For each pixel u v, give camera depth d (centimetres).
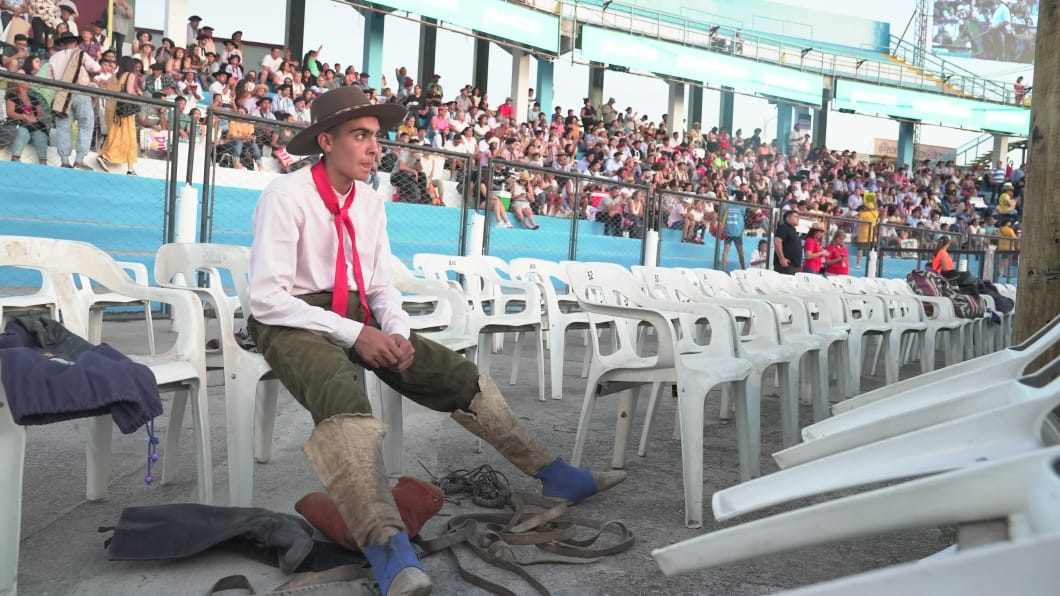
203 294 256
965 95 2603
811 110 2512
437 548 227
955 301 753
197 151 848
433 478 306
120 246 785
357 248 253
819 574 224
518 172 1075
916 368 761
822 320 505
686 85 2256
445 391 250
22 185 730
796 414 381
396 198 965
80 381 186
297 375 219
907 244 1573
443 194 1000
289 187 241
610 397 509
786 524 87
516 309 820
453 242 1012
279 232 238
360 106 240
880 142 3684
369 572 199
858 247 1534
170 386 235
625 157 1669
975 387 150
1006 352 173
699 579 217
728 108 2417
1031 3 2762
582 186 1139
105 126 786
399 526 188
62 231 752
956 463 102
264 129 883
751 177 2014
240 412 254
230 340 255
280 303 232
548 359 678
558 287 972
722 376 283
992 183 2545
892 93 2397
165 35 1280
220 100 1080
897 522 82
